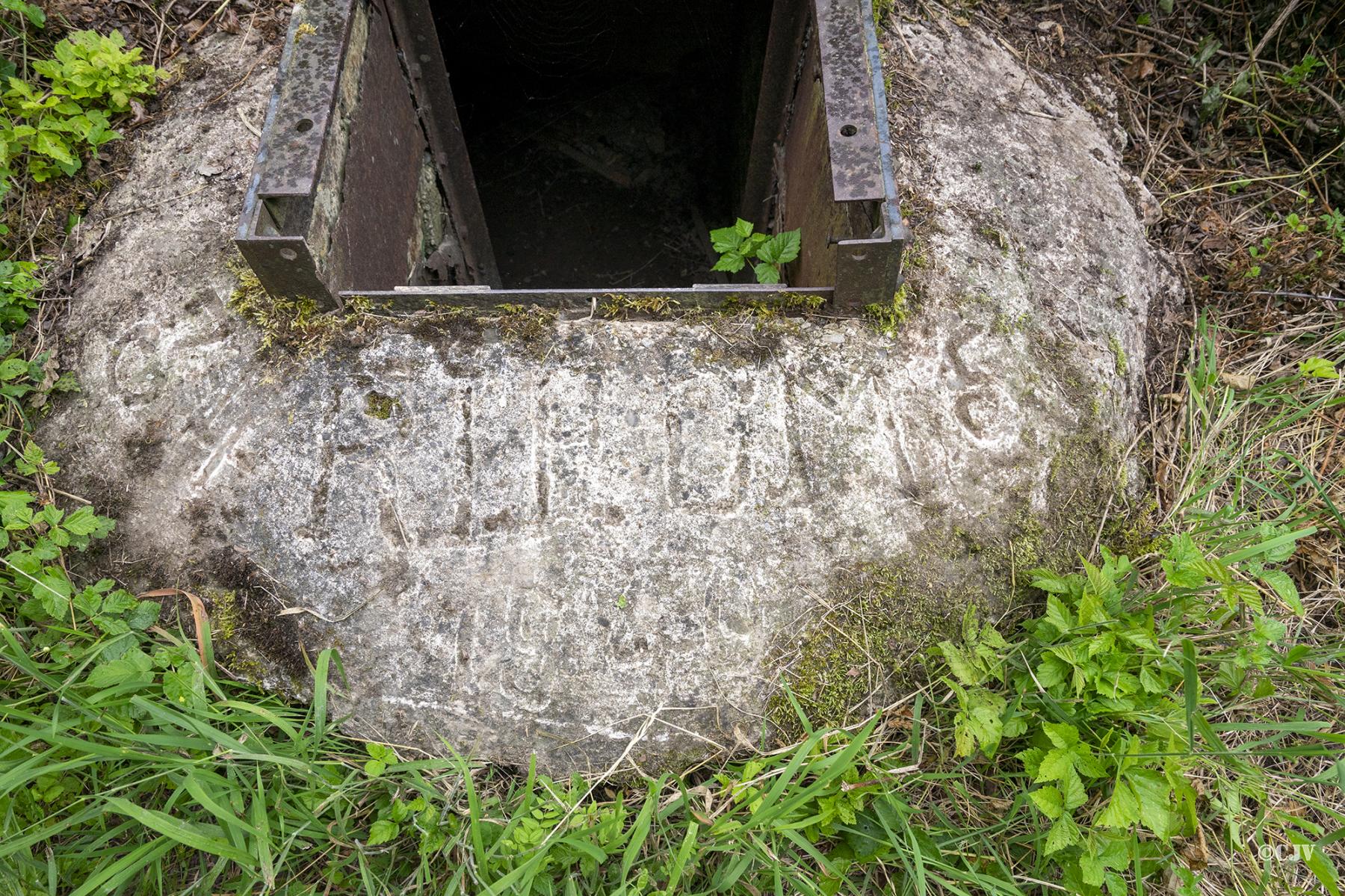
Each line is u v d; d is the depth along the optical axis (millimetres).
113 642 1592
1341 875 1755
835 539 1676
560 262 3793
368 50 1939
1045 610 1766
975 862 1663
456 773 1646
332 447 1679
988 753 1597
